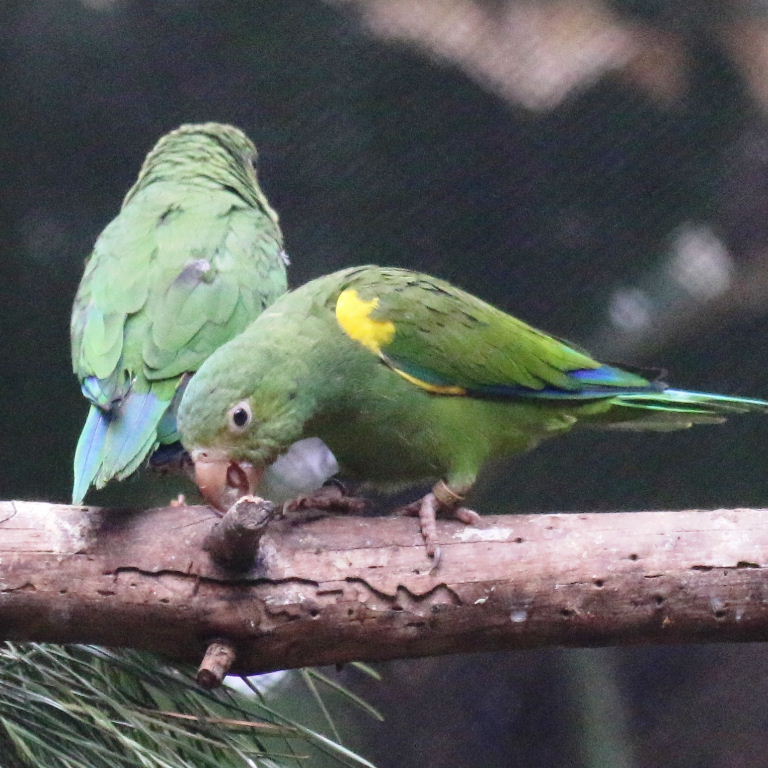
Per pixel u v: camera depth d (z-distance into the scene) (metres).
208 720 4.45
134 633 4.57
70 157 9.98
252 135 10.10
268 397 5.36
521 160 10.26
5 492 9.80
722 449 10.66
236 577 4.56
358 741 10.48
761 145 10.28
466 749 10.61
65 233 9.98
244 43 9.90
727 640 4.71
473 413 5.92
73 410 9.85
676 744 10.55
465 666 10.75
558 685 10.65
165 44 9.93
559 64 10.05
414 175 10.24
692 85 10.22
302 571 4.61
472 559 4.69
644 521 4.76
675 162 10.36
